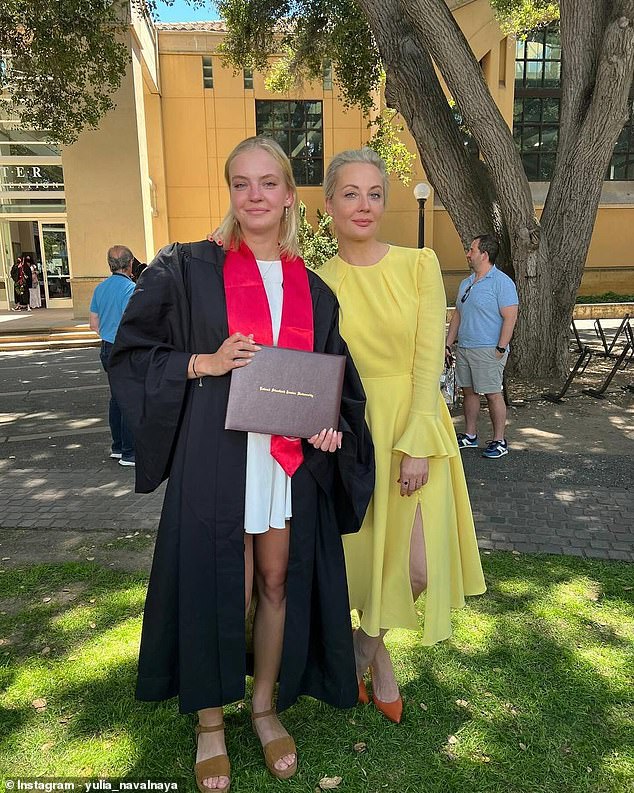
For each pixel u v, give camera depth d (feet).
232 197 6.14
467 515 7.52
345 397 6.25
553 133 74.38
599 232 73.97
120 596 10.37
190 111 65.98
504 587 10.47
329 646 6.61
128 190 49.49
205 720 6.73
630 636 9.03
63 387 30.50
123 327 6.07
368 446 6.53
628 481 15.79
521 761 6.73
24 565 11.53
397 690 7.54
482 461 17.56
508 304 17.01
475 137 24.89
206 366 5.84
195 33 64.23
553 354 27.86
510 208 25.54
